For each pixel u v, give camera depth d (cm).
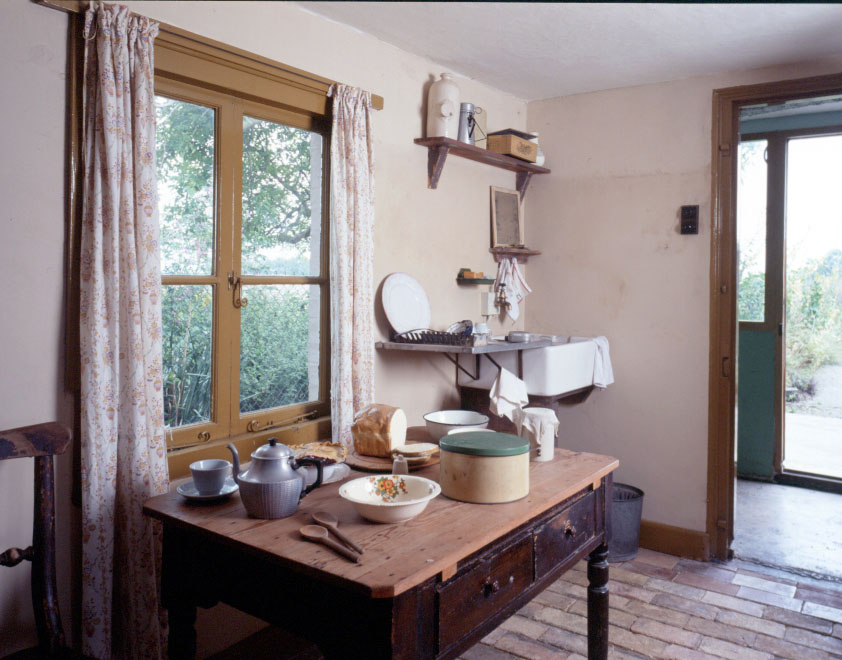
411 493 175
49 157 195
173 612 171
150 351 209
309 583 142
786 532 395
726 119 351
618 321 386
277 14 256
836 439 591
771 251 487
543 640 267
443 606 144
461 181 363
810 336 619
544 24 286
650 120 372
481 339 294
